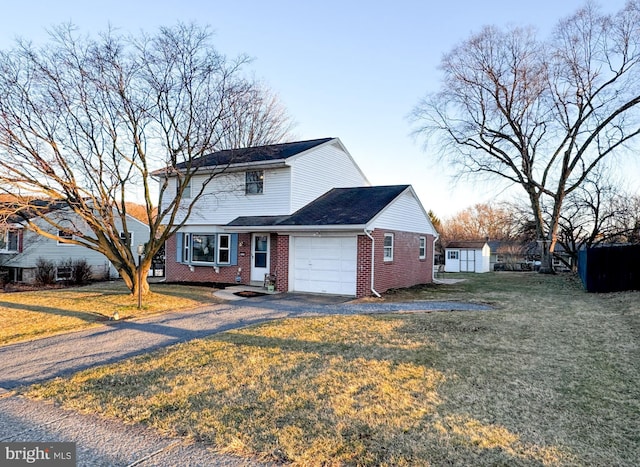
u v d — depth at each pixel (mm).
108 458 3293
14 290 17391
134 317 10148
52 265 20625
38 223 20672
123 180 12688
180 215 18016
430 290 15305
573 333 7566
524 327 8117
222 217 17125
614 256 14227
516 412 4055
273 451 3334
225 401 4418
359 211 14102
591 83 21828
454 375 5164
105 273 23828
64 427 3922
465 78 24203
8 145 10508
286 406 4242
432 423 3801
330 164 18109
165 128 12453
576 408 4152
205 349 6621
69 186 11336
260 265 16453
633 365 5570
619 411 4074
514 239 29391
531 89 22984
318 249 14219
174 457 3287
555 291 14992
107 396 4691
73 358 6625
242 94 13023
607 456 3215
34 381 5496
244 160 16328
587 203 25344
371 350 6383
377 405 4223
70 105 11195
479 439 3490
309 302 12203
